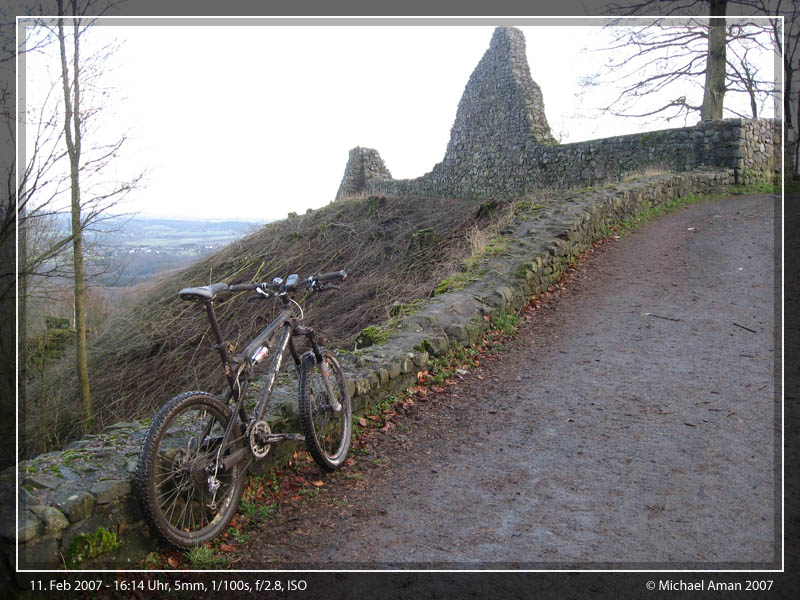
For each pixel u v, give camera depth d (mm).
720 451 3740
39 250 8617
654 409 4410
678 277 8219
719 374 5008
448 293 6844
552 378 5180
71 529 2434
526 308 7387
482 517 3166
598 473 3559
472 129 24734
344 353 5125
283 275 17281
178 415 2770
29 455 9555
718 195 14594
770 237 9797
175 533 2703
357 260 16578
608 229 10977
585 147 18891
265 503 3330
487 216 15453
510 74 22188
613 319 6746
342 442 3846
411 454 3934
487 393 4949
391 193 30375
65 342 11031
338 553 2885
